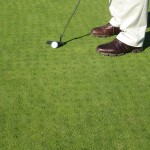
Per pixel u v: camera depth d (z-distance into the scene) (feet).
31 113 7.66
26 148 6.74
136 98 8.14
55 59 9.74
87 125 7.31
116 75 9.02
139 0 9.27
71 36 11.06
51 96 8.21
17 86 8.57
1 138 6.98
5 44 10.54
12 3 13.58
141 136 7.02
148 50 10.31
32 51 10.16
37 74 9.05
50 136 7.03
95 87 8.54
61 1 13.76
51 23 11.93
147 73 9.11
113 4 10.83
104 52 9.89
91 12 12.77
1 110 7.76
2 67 9.36
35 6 13.29
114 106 7.88
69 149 6.72
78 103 7.98
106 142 6.87
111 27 11.03
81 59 9.75
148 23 12.10
